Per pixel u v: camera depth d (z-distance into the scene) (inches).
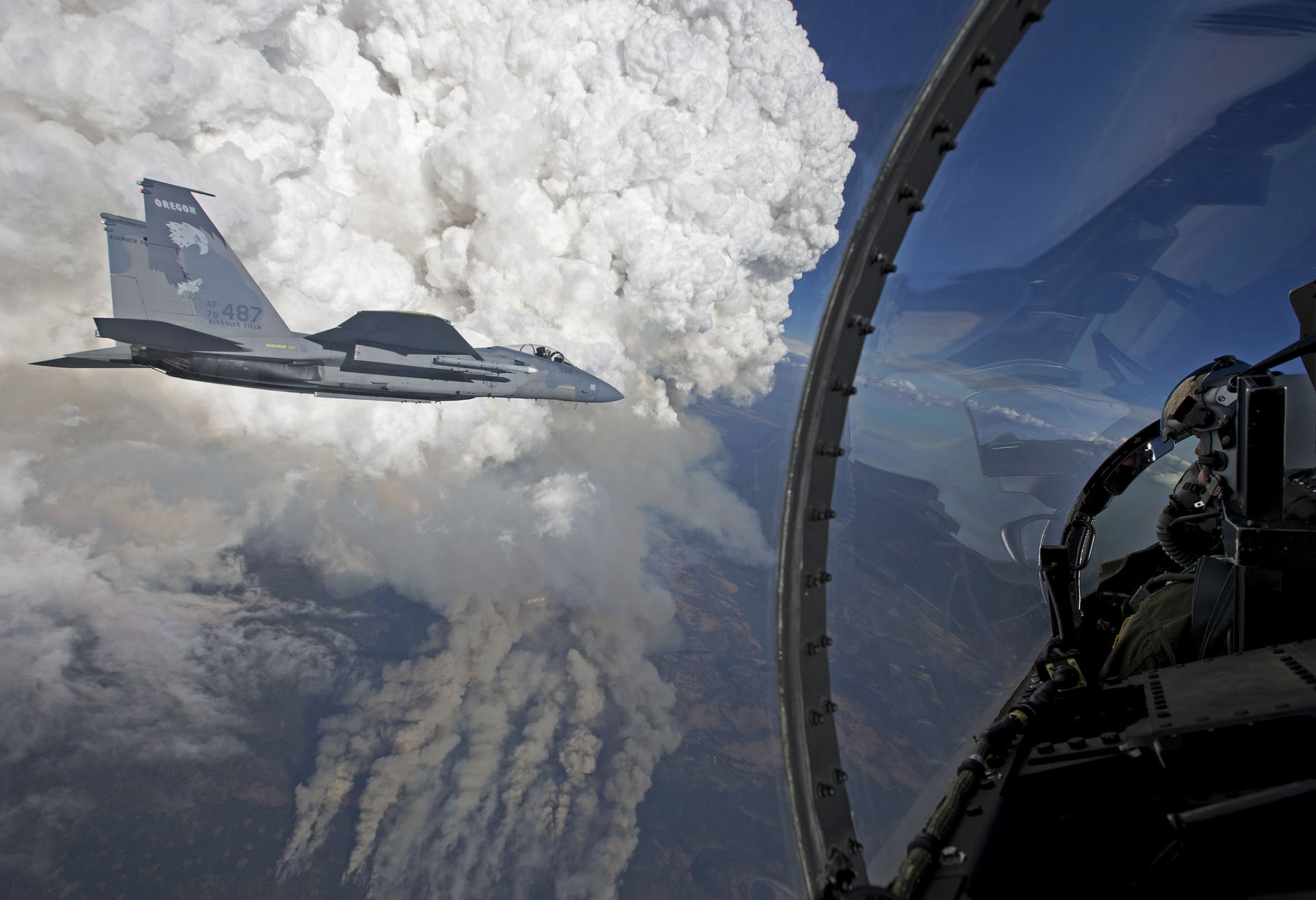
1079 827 76.9
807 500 82.5
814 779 77.4
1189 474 115.7
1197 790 75.2
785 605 82.1
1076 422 106.1
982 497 101.2
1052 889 72.0
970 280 96.4
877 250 79.4
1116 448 114.9
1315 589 84.5
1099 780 81.9
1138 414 111.4
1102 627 124.1
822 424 82.7
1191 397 99.9
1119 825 75.8
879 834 79.0
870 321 81.2
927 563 95.0
